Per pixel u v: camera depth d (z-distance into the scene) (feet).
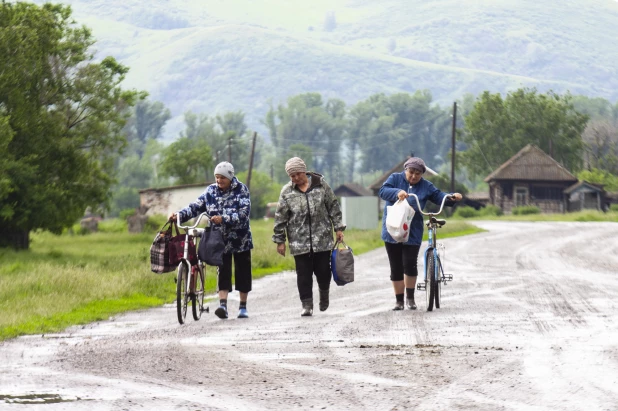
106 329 82.28
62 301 108.78
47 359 63.00
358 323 82.23
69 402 47.70
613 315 86.69
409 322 82.33
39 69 275.80
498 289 117.70
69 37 290.35
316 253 91.61
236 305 103.35
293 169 90.84
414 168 94.43
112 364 60.03
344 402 46.98
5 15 282.56
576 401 46.73
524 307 94.73
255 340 71.72
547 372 55.16
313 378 53.93
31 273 150.20
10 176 268.62
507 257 197.77
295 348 66.74
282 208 91.40
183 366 58.80
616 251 222.28
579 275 142.92
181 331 79.05
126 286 121.49
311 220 91.04
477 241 281.95
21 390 51.06
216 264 87.35
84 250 295.07
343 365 58.54
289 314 92.22
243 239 90.43
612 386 50.72
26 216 273.75
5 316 92.99
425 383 51.85
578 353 62.69
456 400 47.09
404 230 91.61
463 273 148.56
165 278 132.77
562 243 265.13
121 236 417.08
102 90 289.33
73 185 290.76
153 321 89.04
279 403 47.01
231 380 53.62
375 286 126.41
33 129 277.03
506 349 64.80
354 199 414.82
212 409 45.83
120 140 296.92
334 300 106.52
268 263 173.99
